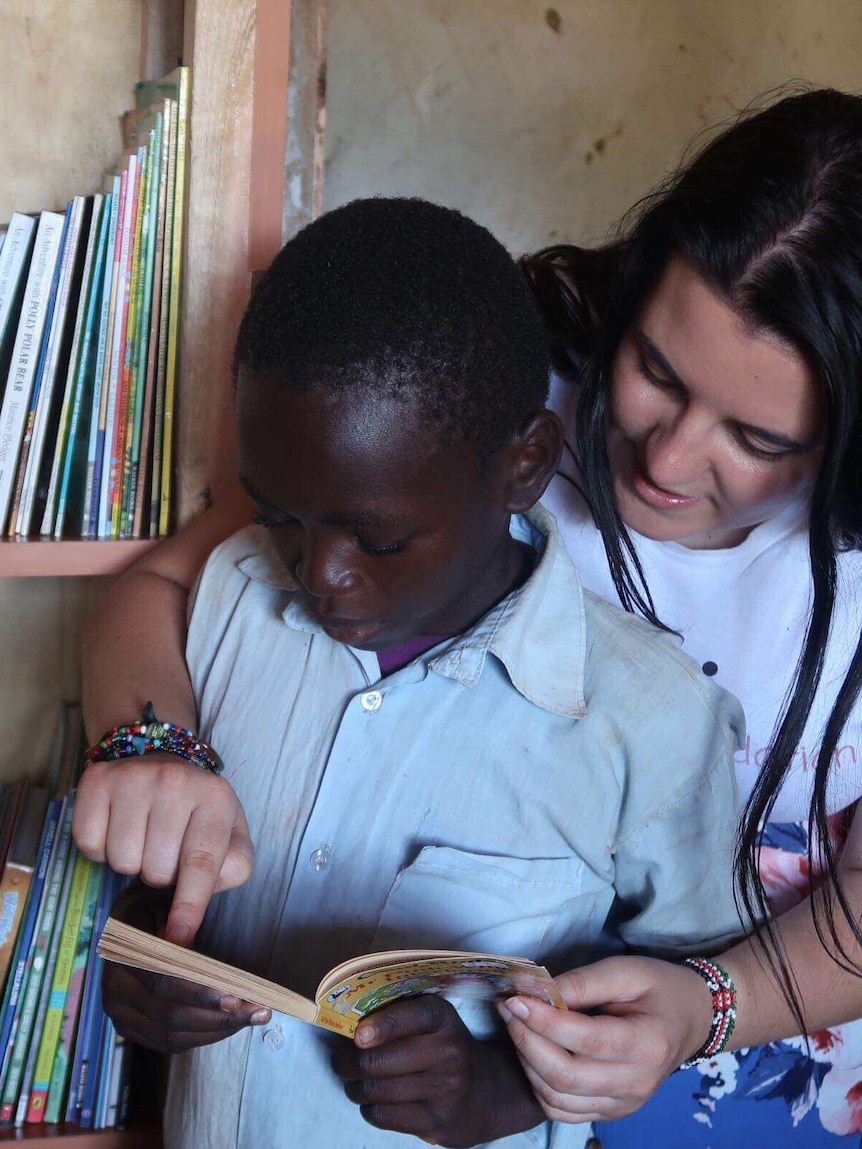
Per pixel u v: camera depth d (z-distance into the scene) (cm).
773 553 104
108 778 85
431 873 89
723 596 106
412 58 184
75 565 113
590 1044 78
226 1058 94
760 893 92
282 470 77
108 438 114
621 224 110
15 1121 125
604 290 104
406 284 77
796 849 109
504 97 192
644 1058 80
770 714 108
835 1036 110
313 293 77
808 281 78
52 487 114
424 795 91
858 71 217
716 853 92
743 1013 90
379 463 75
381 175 188
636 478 95
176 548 112
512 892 89
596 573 111
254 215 115
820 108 85
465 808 91
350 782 93
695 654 108
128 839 83
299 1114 92
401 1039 77
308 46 128
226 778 98
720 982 89
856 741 108
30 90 135
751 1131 110
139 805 84
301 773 95
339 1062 83
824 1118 112
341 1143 91
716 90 206
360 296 76
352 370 75
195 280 111
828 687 105
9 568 111
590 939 95
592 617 95
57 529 116
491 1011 91
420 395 76
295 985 93
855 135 81
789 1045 109
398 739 92
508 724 91
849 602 103
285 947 93
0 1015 124
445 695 92
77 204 110
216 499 116
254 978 70
